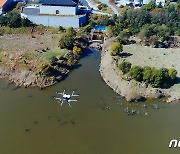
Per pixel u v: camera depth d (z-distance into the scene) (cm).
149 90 12850
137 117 11769
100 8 19712
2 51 15225
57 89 13225
